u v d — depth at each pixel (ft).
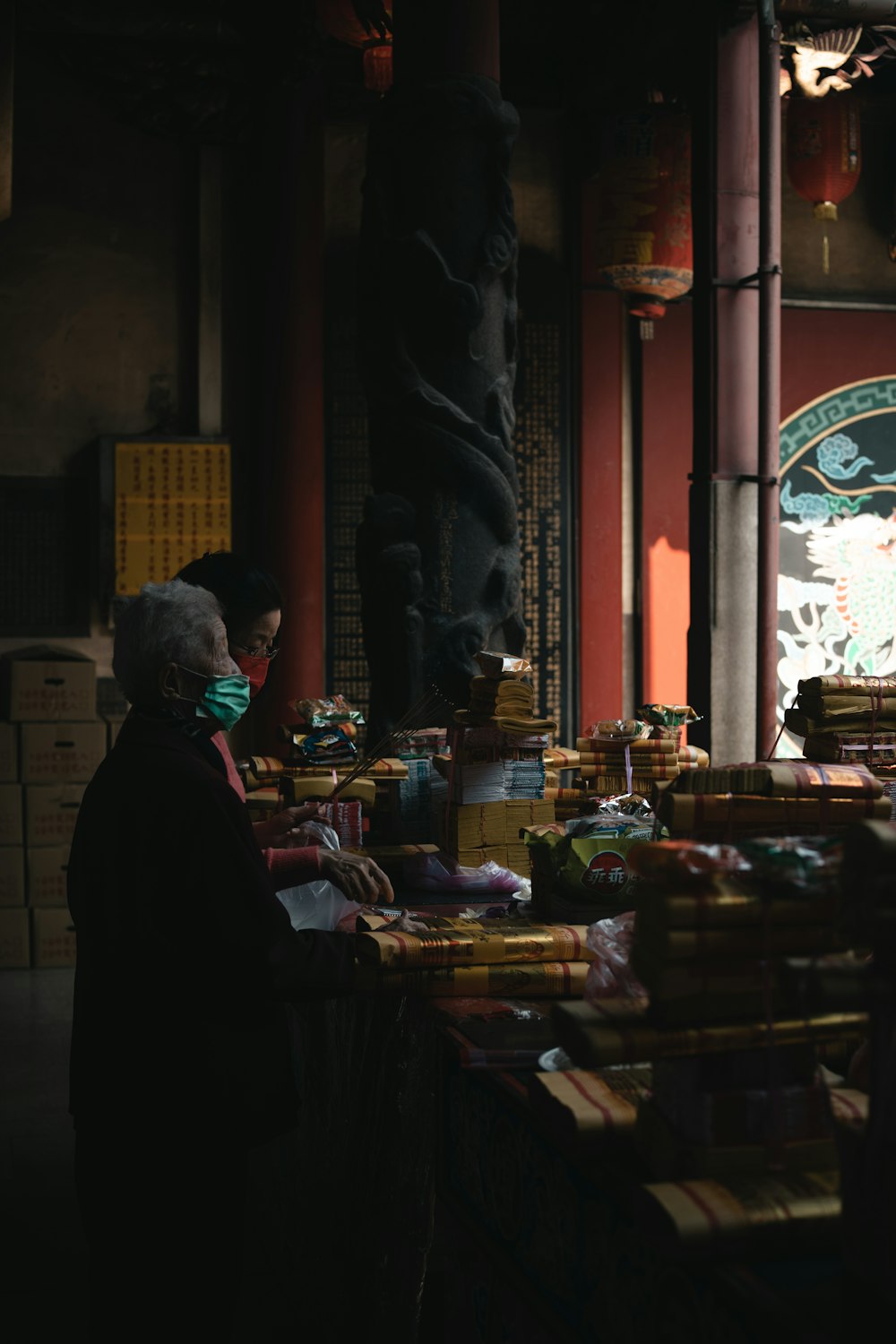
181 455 22.75
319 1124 9.47
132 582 22.61
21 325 22.70
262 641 8.48
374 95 23.09
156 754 6.63
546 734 10.27
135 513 22.63
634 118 20.52
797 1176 4.26
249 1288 10.14
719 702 17.98
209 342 23.09
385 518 15.16
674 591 24.20
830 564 24.85
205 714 6.90
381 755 11.11
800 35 18.86
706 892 4.37
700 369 18.26
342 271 23.48
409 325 15.28
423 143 15.17
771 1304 3.72
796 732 9.99
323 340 23.36
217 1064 6.41
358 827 10.72
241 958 6.38
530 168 24.13
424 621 15.20
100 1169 6.40
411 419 15.20
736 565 18.04
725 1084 4.34
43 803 21.02
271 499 22.68
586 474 23.91
